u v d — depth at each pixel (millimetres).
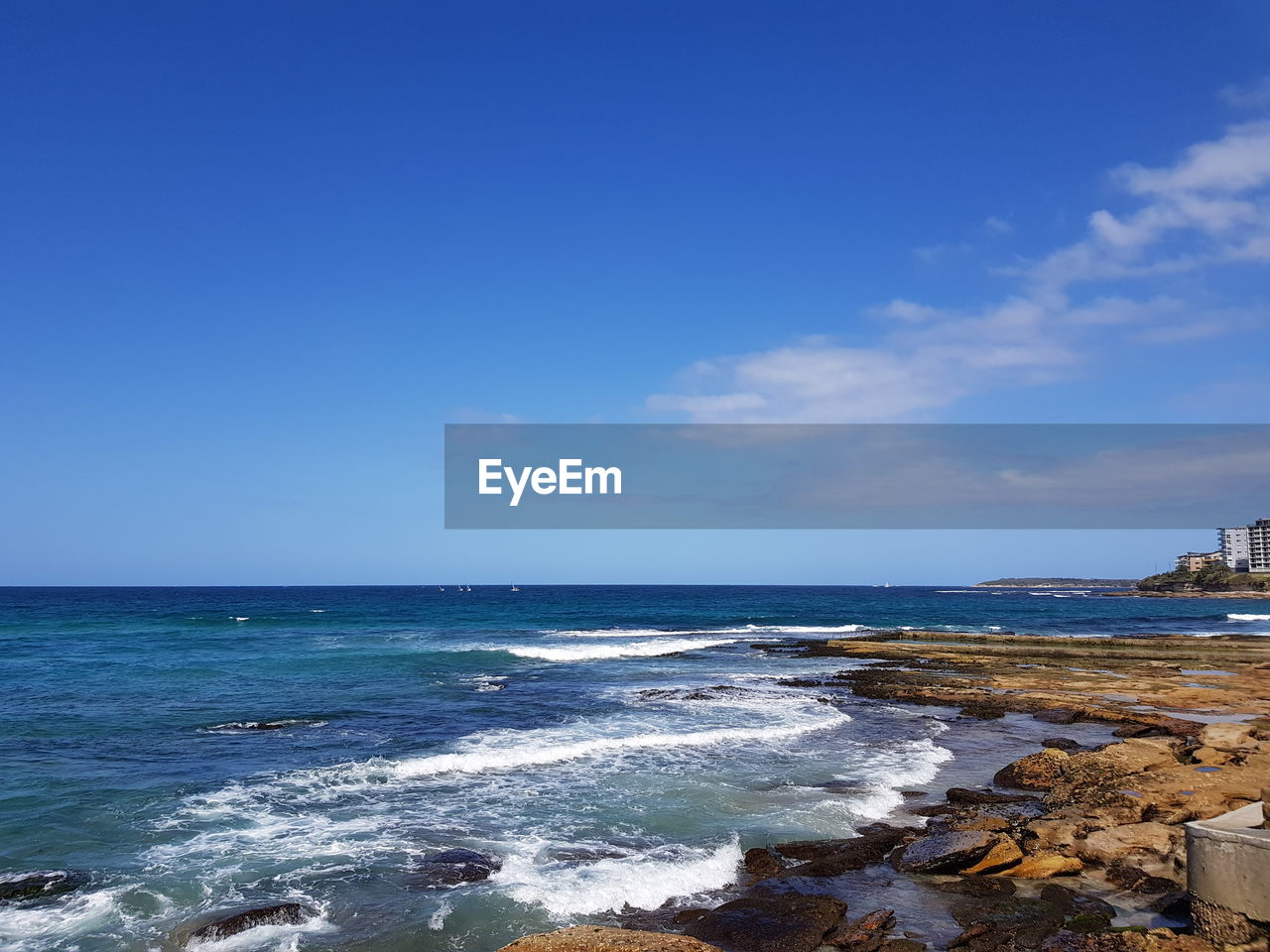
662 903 9859
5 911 9531
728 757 16969
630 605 97438
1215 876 7711
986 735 19766
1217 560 195125
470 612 75438
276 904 9625
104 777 14984
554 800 13844
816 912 9148
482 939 8914
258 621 58938
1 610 74938
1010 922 8992
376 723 20219
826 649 39406
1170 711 22953
